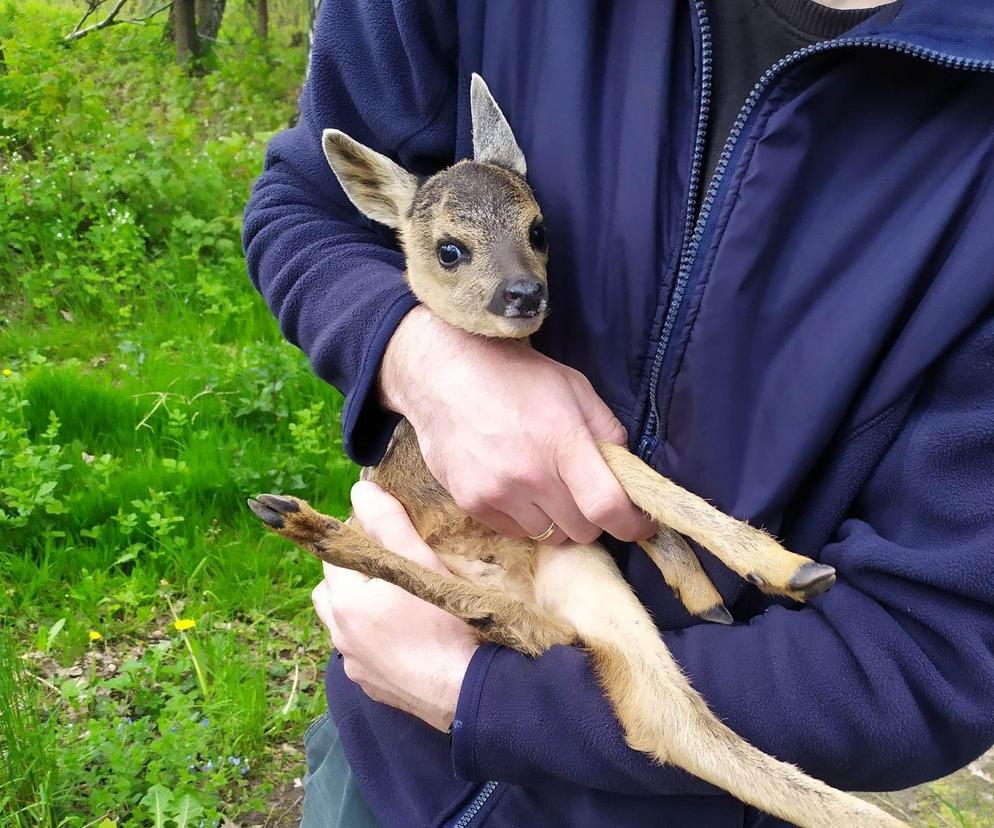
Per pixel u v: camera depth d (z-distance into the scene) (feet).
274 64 9.90
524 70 1.49
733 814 1.35
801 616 1.19
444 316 1.50
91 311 4.93
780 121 1.17
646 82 1.31
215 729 2.48
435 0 1.56
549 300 1.48
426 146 1.70
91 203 5.55
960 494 1.05
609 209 1.35
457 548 1.69
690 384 1.26
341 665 1.69
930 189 1.13
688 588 1.37
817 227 1.19
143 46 9.54
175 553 3.00
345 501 3.31
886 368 1.12
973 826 2.35
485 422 1.35
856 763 1.11
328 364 1.57
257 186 1.87
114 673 2.68
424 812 1.45
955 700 1.04
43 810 2.12
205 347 4.33
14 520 3.03
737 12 1.26
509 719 1.24
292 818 2.36
